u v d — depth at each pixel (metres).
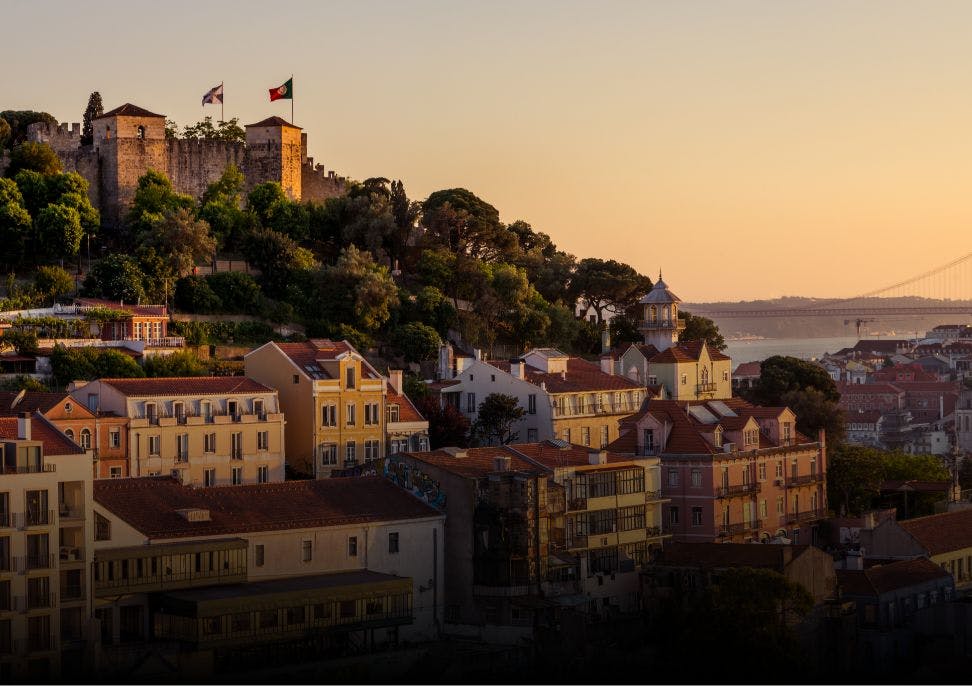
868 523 198.62
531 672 155.00
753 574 157.38
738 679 153.62
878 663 169.00
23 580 137.75
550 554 170.00
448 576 166.62
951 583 184.88
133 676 137.12
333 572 157.62
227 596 144.00
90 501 142.75
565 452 186.25
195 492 156.50
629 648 163.62
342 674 147.62
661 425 198.75
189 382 199.00
